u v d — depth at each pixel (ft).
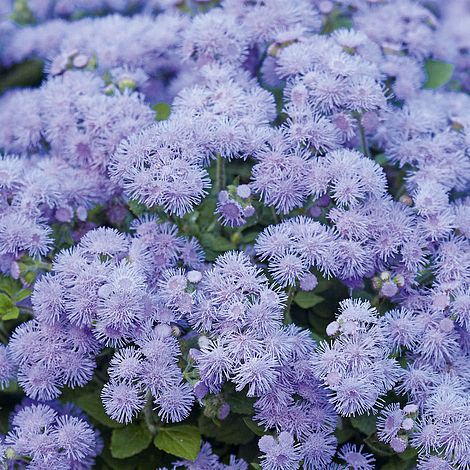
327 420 1.37
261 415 1.37
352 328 1.35
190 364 1.36
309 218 1.42
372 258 1.41
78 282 1.36
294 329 1.38
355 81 1.45
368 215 1.42
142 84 1.57
